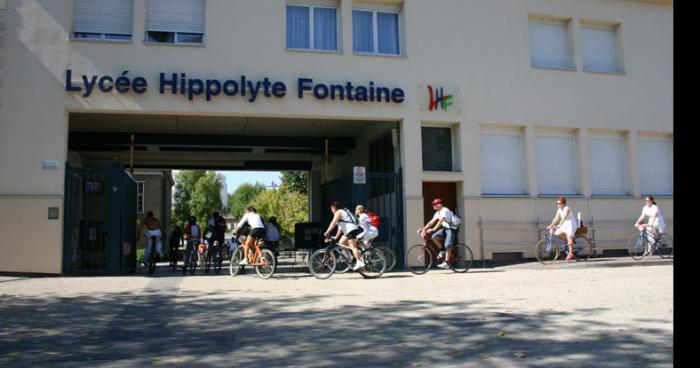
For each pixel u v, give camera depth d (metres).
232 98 14.55
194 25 14.84
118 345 5.93
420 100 15.82
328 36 15.79
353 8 16.06
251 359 5.33
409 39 15.96
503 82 16.59
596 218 17.11
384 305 8.49
